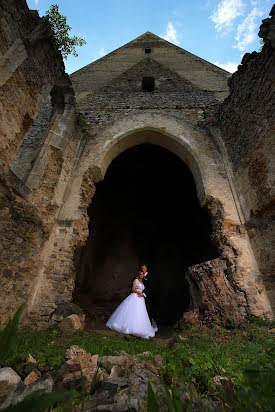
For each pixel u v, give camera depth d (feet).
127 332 13.23
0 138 12.14
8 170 13.32
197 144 24.20
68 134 21.26
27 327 13.55
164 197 47.44
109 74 34.19
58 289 16.26
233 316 14.58
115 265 43.01
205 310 15.15
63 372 6.23
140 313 14.02
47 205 18.17
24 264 14.43
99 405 4.84
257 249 17.19
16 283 13.53
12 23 12.53
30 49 14.06
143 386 5.29
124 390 5.35
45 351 8.84
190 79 32.86
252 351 4.70
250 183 18.37
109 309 28.12
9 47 12.41
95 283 38.75
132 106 28.19
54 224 18.60
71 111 21.94
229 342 11.91
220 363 7.39
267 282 15.99
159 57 37.24
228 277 17.10
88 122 26.45
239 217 19.52
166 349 10.25
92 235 38.09
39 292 15.90
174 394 4.02
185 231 43.68
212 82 32.24
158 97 29.60
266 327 13.96
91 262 37.35
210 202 20.97
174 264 43.80
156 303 36.55
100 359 7.45
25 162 22.49
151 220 48.91
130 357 8.11
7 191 12.93
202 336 12.71
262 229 16.74
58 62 17.67
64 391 2.13
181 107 27.84
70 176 21.49
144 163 39.96
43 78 15.88
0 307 12.01
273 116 15.42
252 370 3.91
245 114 19.24
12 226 13.24
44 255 16.99
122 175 43.52
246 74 19.12
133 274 42.57
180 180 40.73
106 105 28.55
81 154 23.38
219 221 19.77
